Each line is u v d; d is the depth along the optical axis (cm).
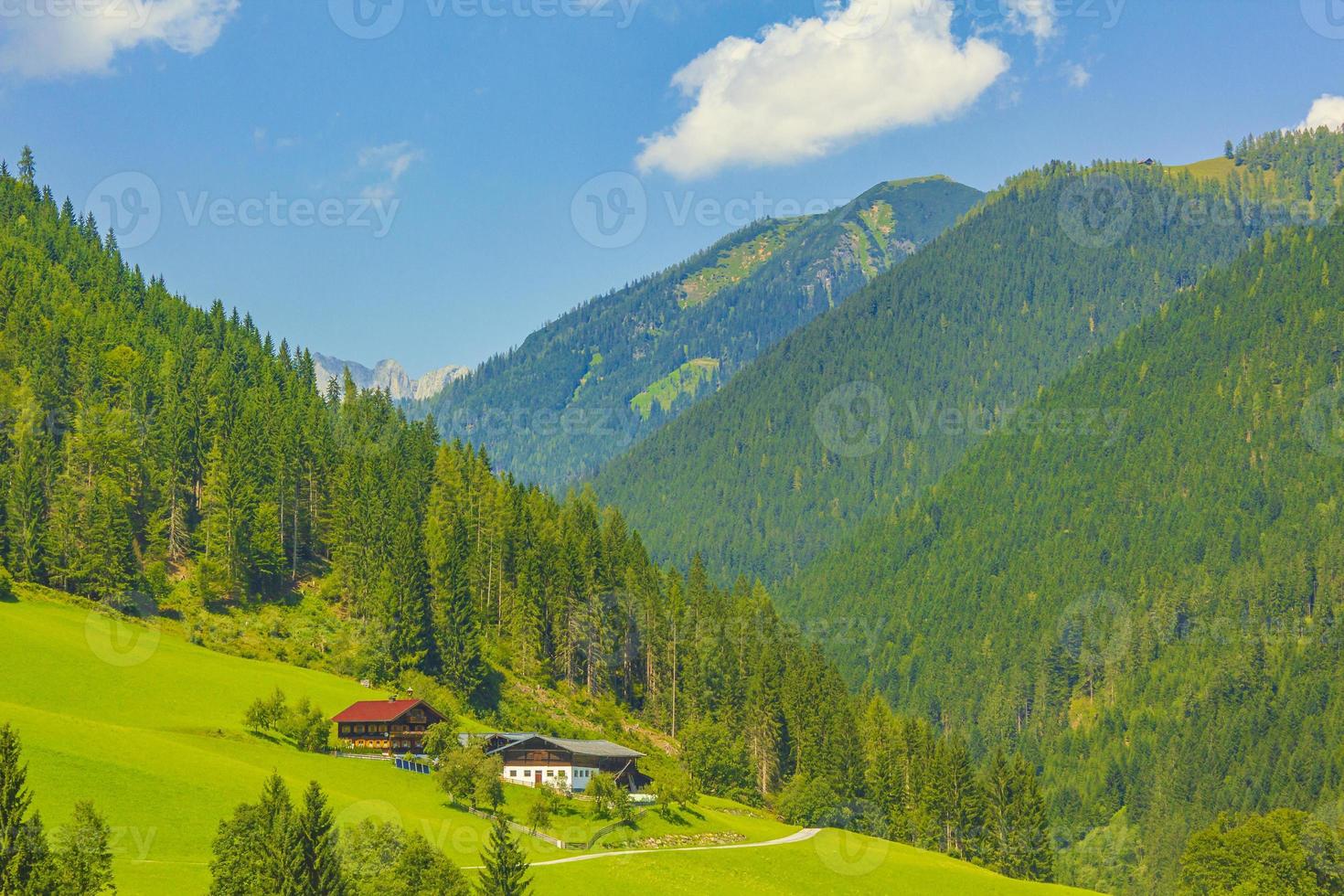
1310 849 16425
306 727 15262
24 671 15288
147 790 11406
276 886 8362
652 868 12838
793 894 12812
